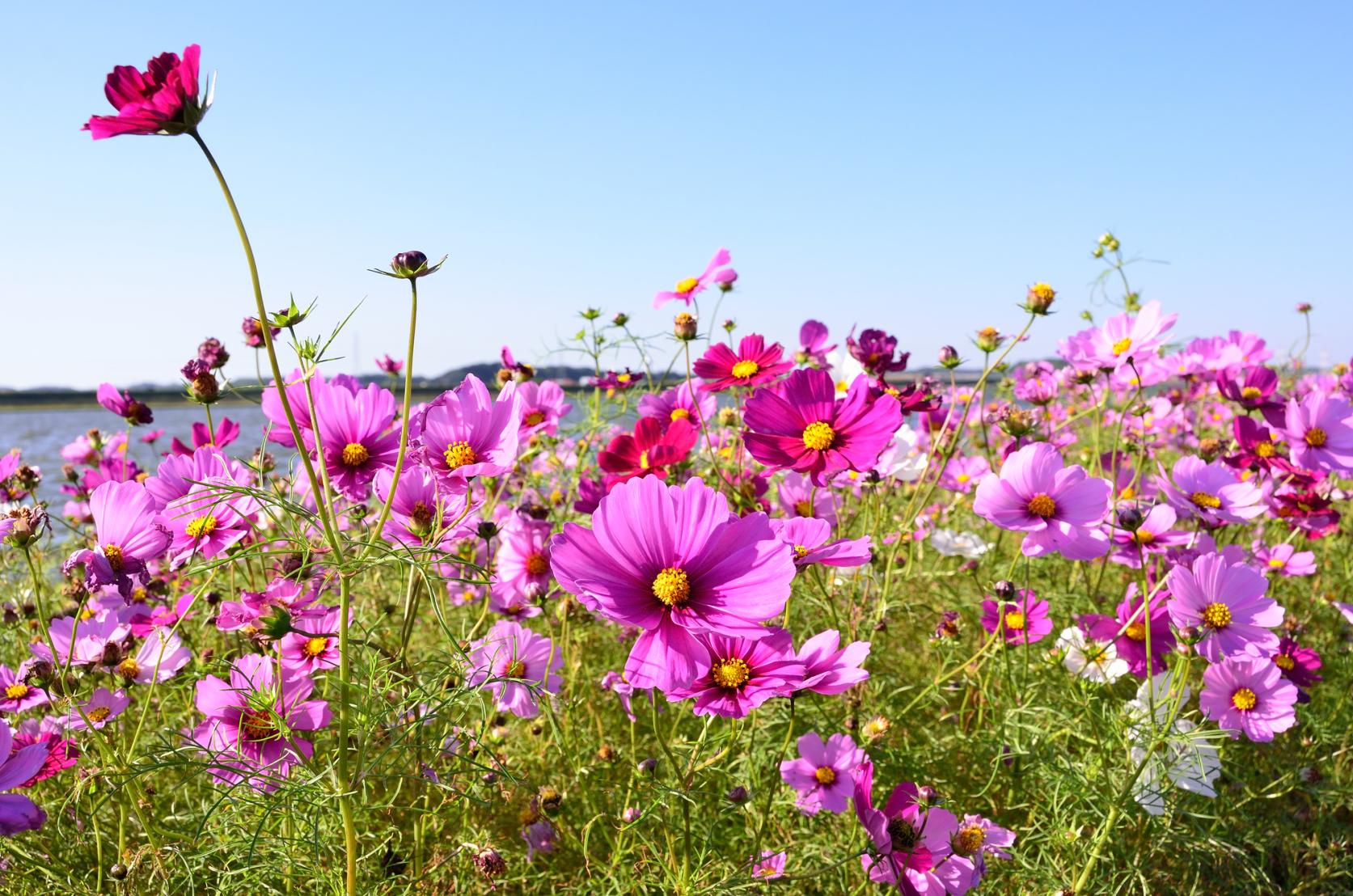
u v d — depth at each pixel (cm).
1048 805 58
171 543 50
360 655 46
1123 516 62
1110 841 55
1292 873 59
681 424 60
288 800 43
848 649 44
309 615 48
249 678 46
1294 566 77
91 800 50
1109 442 127
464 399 47
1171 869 59
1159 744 54
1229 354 90
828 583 73
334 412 47
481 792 56
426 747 45
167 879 46
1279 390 121
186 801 56
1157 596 60
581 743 67
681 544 39
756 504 66
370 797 50
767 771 59
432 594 40
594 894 54
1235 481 68
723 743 55
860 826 50
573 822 61
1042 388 96
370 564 39
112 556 49
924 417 92
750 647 43
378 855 51
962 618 78
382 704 45
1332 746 69
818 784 51
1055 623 77
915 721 68
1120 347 74
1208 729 66
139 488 50
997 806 61
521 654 61
